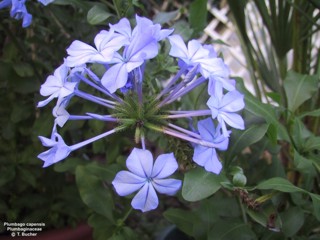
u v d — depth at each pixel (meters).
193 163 0.12
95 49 0.11
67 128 0.19
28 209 0.23
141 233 0.26
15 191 0.22
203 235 0.14
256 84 0.21
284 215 0.14
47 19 0.20
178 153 0.12
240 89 0.15
